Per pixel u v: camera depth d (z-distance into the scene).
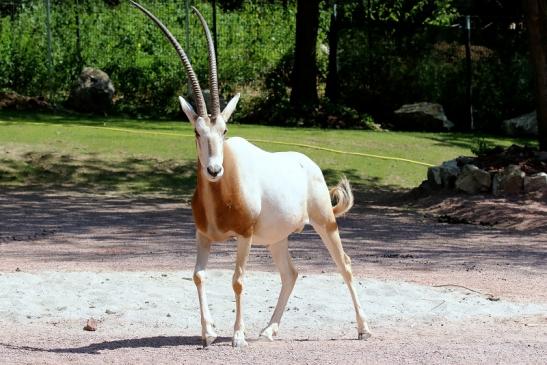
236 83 32.44
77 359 7.20
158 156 24.00
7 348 7.61
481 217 17.92
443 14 34.84
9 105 29.27
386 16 34.41
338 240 8.34
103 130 26.16
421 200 20.03
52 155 23.34
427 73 32.06
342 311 9.32
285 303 8.23
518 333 8.39
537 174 18.97
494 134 31.17
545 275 11.55
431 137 28.94
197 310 9.33
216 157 7.21
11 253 12.66
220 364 6.99
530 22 21.00
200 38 32.12
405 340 8.03
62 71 31.39
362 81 32.31
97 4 32.75
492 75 32.06
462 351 7.36
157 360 7.15
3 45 31.16
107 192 21.28
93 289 10.09
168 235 14.80
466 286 10.67
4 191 20.72
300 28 30.92
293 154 8.27
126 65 31.77
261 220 7.75
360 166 24.20
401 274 11.38
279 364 6.96
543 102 21.08
